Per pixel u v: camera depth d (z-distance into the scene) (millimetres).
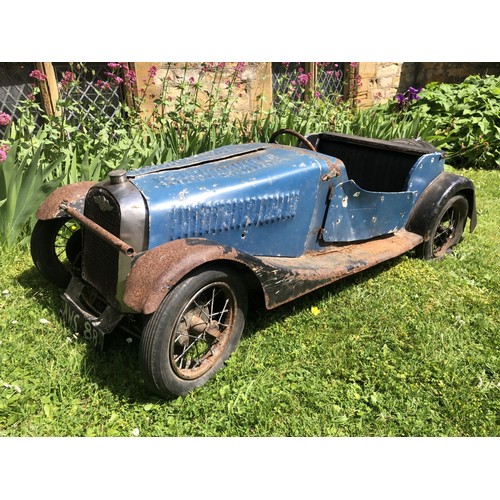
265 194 3154
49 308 3291
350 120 7199
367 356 3080
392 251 3887
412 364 3033
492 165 7605
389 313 3525
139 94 5816
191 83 5719
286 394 2725
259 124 5840
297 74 7492
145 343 2467
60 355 2861
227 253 2617
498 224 5301
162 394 2615
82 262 3062
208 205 2920
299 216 3393
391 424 2596
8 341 2938
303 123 6141
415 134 6828
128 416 2553
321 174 3414
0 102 5164
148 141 5211
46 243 3334
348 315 3451
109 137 5023
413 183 4094
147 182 2902
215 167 3244
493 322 3492
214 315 2932
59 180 3920
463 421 2633
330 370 2951
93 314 3004
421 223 4199
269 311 3473
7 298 3377
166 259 2473
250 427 2559
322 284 3320
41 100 5410
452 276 4113
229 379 2818
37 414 2521
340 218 3623
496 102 7641
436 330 3350
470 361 3072
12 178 3791
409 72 9523
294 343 3158
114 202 2721
